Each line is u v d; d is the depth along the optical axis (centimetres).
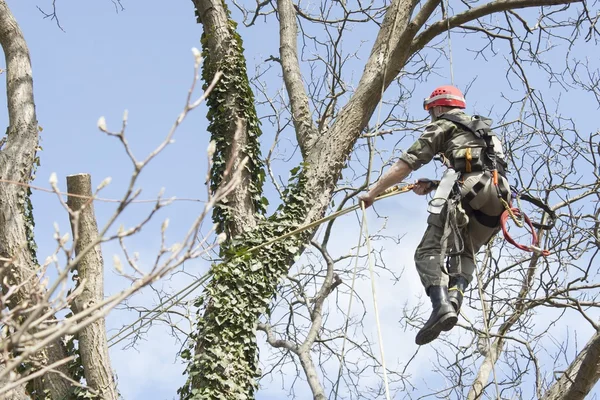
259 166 1072
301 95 1193
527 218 750
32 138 1050
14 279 922
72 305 934
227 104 1077
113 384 928
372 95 1091
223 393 930
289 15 1295
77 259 406
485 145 740
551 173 1236
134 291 412
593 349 953
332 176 1061
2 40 1128
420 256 746
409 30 1080
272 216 1029
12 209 988
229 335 955
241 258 991
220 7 1131
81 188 955
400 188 803
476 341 1261
